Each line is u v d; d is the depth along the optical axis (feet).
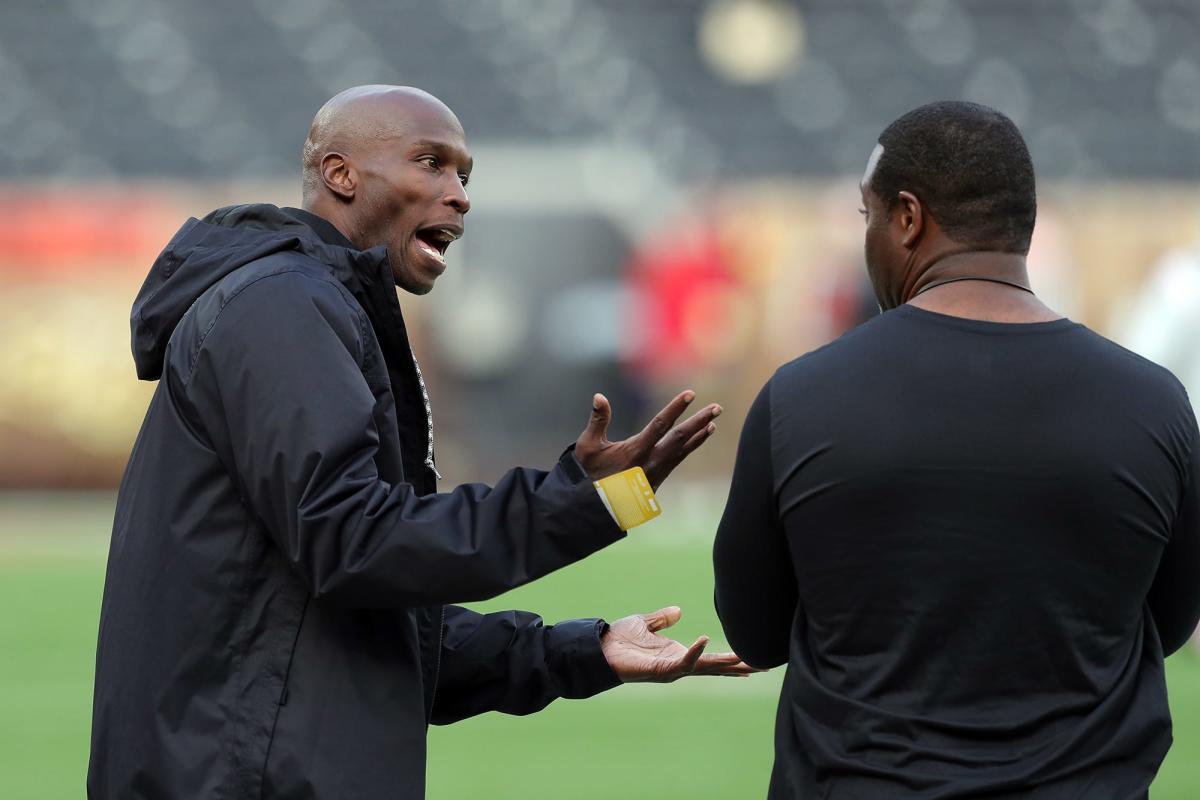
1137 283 186.39
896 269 28.04
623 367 184.34
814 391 26.63
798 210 183.32
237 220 30.83
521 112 225.97
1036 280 184.24
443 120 31.86
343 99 31.91
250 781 27.99
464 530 27.76
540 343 187.73
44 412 172.65
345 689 28.48
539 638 33.35
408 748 28.86
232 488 28.73
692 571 125.59
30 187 191.21
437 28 232.94
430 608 31.04
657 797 63.26
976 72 237.66
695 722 78.95
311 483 27.45
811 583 26.66
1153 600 28.04
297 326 28.25
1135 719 25.95
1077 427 25.82
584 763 69.67
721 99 230.89
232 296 28.73
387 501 27.66
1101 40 240.12
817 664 26.94
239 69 225.97
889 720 25.61
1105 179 226.79
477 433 184.24
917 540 25.82
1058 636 25.66
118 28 226.99
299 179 205.77
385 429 29.22
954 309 26.89
